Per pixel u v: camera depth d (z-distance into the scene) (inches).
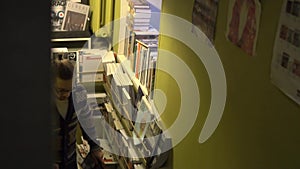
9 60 16.8
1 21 16.3
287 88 56.0
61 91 64.4
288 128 56.2
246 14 67.5
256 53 64.7
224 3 76.8
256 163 66.1
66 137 66.7
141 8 126.9
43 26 17.0
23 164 17.9
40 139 17.9
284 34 56.4
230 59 75.0
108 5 163.2
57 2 171.0
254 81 65.8
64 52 150.9
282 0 56.8
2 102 17.1
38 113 17.7
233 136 74.9
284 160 57.5
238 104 72.3
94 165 133.0
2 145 17.5
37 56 17.2
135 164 117.3
